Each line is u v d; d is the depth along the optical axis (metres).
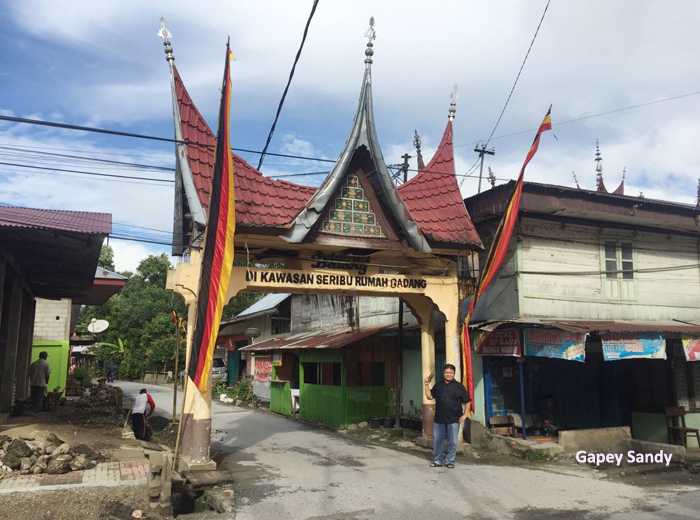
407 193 11.80
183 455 9.34
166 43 10.02
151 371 44.59
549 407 13.37
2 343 13.48
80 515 6.31
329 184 10.36
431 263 12.16
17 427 10.59
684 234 15.16
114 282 18.31
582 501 8.01
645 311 14.37
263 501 8.01
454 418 10.43
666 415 13.54
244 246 10.54
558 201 13.02
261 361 25.00
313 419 17.80
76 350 40.50
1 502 6.45
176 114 9.87
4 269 11.20
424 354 12.87
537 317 12.82
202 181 9.79
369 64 10.88
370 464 10.66
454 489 8.68
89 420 13.31
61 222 9.56
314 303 23.64
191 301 9.81
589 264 13.82
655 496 8.33
